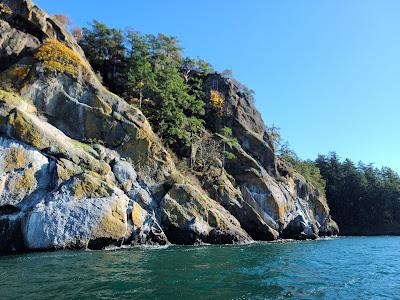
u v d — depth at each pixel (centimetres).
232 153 5494
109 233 2948
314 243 4900
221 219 3944
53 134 3186
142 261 2316
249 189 5203
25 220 2772
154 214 3497
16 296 1398
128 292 1510
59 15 5588
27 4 4153
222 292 1577
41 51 3822
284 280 1889
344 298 1586
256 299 1492
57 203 2858
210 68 6675
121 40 5697
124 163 3584
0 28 3994
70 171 3070
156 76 5431
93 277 1766
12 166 2844
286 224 5500
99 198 3023
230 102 6269
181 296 1488
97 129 3716
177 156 4897
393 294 1681
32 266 2036
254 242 4291
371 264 2631
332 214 10069
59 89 3709
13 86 3594
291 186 6109
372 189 10194
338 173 10738
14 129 2970
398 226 9844
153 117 4931
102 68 5497
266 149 6025
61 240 2764
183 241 3597
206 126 6012
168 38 5981
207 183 4619
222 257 2659
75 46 4456
